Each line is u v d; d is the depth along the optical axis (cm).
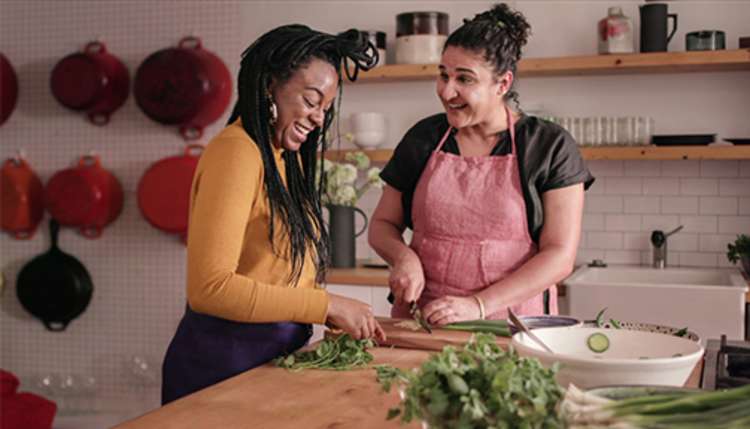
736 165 396
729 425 92
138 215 459
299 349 189
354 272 385
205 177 176
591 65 382
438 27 408
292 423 132
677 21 397
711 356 170
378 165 441
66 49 467
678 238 405
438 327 206
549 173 230
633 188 410
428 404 94
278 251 189
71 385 470
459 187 237
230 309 171
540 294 236
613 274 400
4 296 482
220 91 432
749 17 390
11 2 475
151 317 461
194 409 140
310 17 444
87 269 470
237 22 446
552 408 92
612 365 118
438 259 240
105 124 460
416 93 432
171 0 451
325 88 186
